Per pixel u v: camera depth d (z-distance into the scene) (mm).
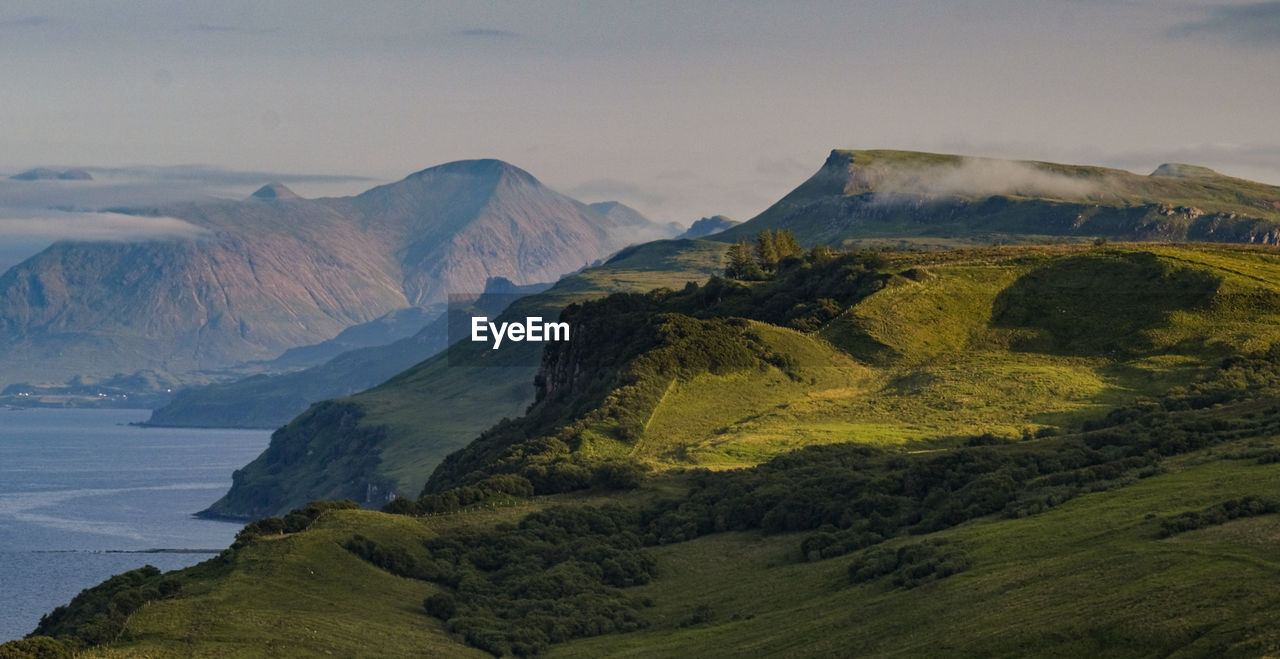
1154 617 79375
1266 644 72188
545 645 115688
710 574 134375
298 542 135000
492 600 129250
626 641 114438
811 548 131875
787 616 108812
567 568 135625
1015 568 97625
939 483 140000
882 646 90562
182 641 105812
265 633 109000
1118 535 99000
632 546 146750
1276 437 125562
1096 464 132875
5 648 97938
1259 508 95562
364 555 137125
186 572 133750
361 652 108250
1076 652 79188
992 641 83438
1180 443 129375
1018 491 126312
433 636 117312
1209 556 87312
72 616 126188
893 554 115938
